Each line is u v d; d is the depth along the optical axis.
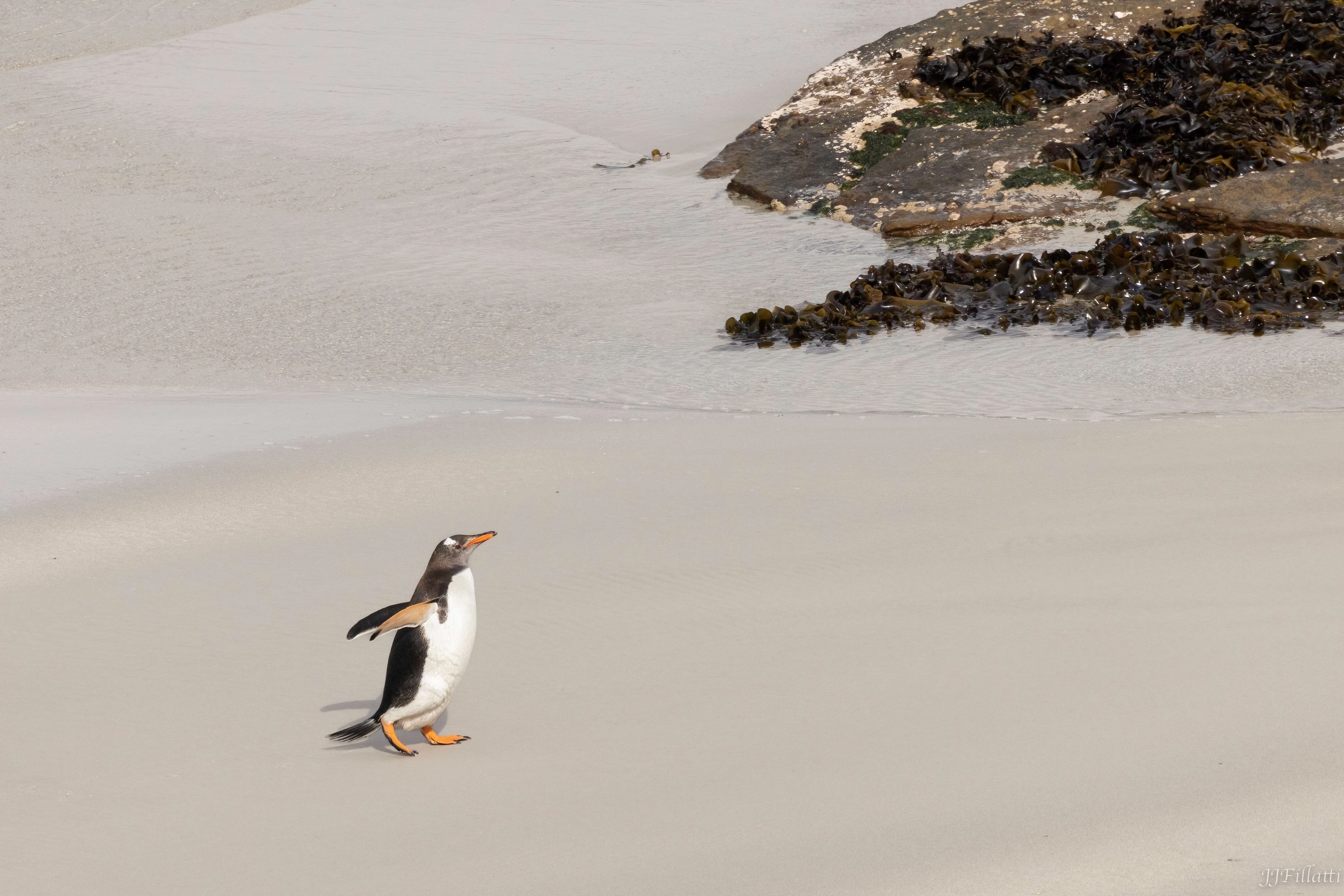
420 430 22.14
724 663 12.12
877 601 13.55
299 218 41.75
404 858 8.75
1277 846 7.86
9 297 34.72
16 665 12.88
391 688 10.43
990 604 13.16
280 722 11.38
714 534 16.23
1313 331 26.86
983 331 29.00
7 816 9.59
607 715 11.12
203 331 31.64
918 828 8.56
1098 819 8.44
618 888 8.12
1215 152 38.16
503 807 9.46
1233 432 19.92
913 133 43.62
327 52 60.59
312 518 17.59
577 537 16.33
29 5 71.19
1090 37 47.12
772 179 43.09
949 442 20.34
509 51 59.62
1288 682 10.41
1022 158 40.62
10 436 22.61
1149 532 15.26
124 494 18.84
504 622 13.62
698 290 34.41
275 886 8.46
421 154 48.06
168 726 11.33
